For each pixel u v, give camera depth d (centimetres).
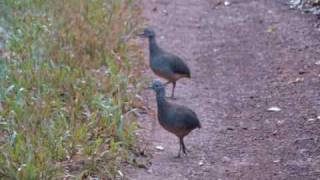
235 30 1822
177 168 1067
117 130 1108
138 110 1254
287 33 1772
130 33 1667
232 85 1445
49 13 1612
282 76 1486
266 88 1424
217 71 1527
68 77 1258
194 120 1085
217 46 1695
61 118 1109
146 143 1135
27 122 1080
